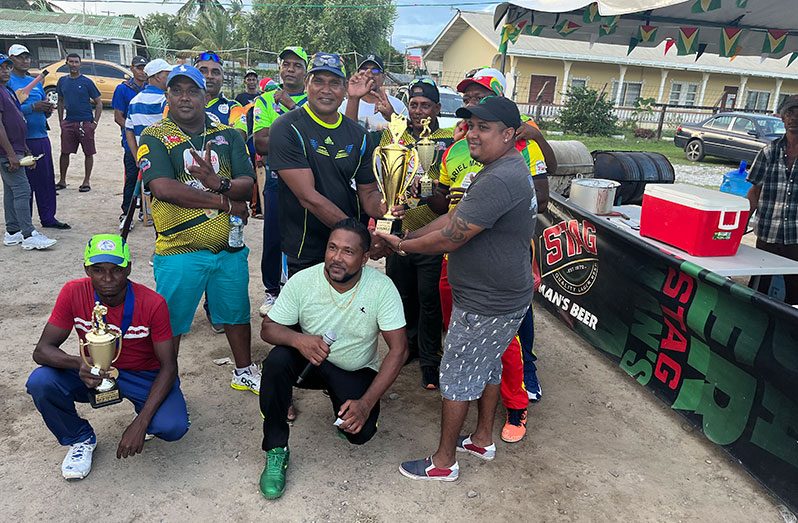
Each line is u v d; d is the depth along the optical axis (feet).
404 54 129.29
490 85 10.02
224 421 11.16
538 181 10.80
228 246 10.84
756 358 9.86
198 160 9.93
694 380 11.46
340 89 9.59
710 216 12.72
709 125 54.65
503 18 19.33
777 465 9.53
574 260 15.61
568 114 76.48
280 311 9.50
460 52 91.25
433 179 12.17
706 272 10.85
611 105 76.43
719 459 10.66
